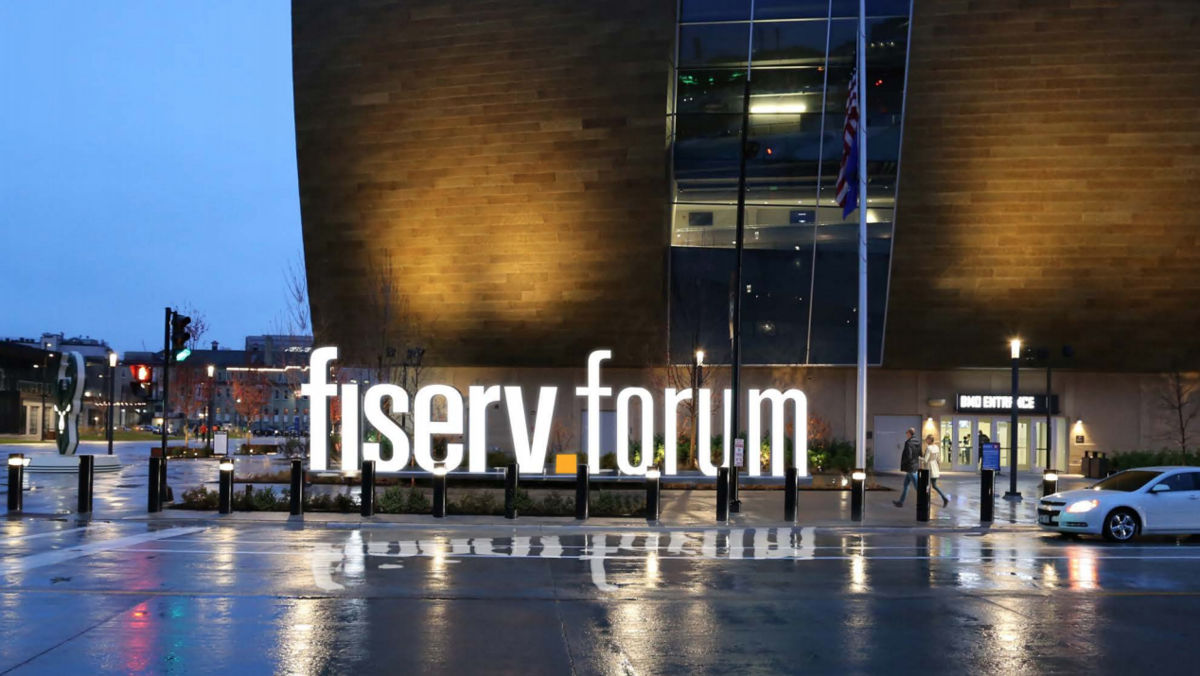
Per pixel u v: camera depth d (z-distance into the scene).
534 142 42.16
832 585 13.59
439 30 42.16
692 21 41.22
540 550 17.14
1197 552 17.95
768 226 42.62
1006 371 44.62
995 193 40.69
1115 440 44.25
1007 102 39.38
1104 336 42.47
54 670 8.49
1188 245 40.53
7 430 103.31
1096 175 39.94
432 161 43.53
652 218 42.06
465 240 44.22
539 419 27.83
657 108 40.81
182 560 15.16
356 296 46.06
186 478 34.09
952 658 9.33
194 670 8.55
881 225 41.94
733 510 24.73
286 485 30.77
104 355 149.50
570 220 42.84
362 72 43.44
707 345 43.34
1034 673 8.83
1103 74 38.62
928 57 39.44
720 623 10.84
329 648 9.41
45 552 15.97
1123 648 9.85
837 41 40.56
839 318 42.88
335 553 16.27
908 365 43.66
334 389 29.36
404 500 23.59
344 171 44.75
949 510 25.86
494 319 45.00
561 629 10.40
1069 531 19.75
